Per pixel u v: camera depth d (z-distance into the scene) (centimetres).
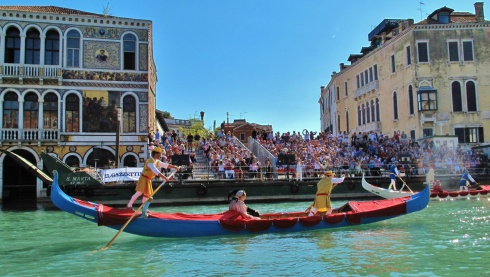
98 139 2534
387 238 1123
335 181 1311
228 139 2998
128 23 2602
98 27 2559
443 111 3284
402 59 3475
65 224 1492
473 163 2784
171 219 1123
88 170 2181
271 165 2570
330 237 1147
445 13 3403
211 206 2109
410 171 2602
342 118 4700
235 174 2359
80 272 830
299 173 2389
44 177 1452
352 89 4412
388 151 2792
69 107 2511
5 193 2502
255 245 1057
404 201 1359
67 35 2522
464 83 3319
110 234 1252
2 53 2438
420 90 3266
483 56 3341
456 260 877
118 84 2573
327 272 803
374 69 3931
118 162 2344
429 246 1014
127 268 855
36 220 1606
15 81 2439
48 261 920
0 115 2417
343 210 1384
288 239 1126
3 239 1182
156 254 973
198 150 3006
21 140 2412
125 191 2130
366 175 2533
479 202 1953
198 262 895
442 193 2077
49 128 2475
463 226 1296
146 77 2616
